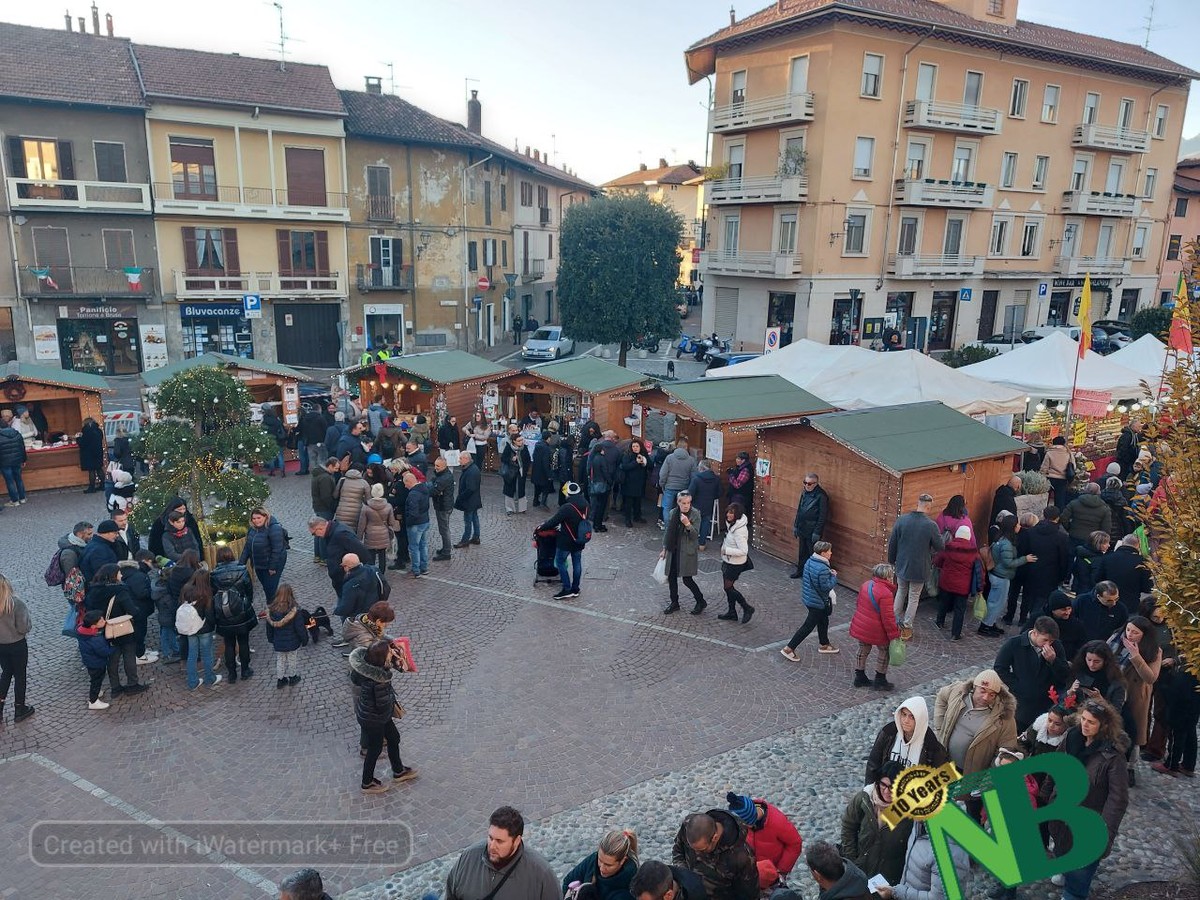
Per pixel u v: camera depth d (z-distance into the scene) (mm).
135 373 34188
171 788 7574
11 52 31250
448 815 7195
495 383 20609
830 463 12562
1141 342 20641
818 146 34906
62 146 31219
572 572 11953
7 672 8461
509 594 12211
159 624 10297
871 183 36281
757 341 39250
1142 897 5930
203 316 34844
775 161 36781
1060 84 40688
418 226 39375
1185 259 6297
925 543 10414
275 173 35031
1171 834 6742
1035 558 10375
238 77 34875
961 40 36594
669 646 10453
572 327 36875
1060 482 14805
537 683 9508
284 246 35875
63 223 31688
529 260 51375
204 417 12227
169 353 34312
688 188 81375
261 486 12406
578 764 7926
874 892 4992
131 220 32750
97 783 7637
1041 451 16578
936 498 11844
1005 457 12461
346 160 36875
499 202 45375
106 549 9656
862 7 33031
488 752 8133
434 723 8664
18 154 30656
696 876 4566
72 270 32031
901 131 36281
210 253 34531
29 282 31391
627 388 18672
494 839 4648
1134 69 42344
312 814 7207
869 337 37938
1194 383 5906
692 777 7707
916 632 10906
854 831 5598
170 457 11859
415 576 12938
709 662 10023
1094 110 42438
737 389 16062
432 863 6613
